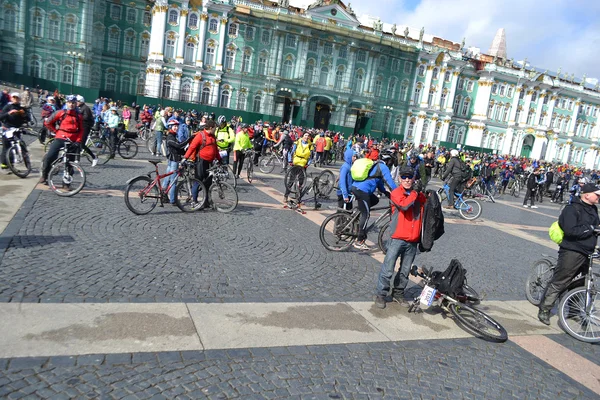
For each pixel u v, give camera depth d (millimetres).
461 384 4285
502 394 4219
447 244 10469
